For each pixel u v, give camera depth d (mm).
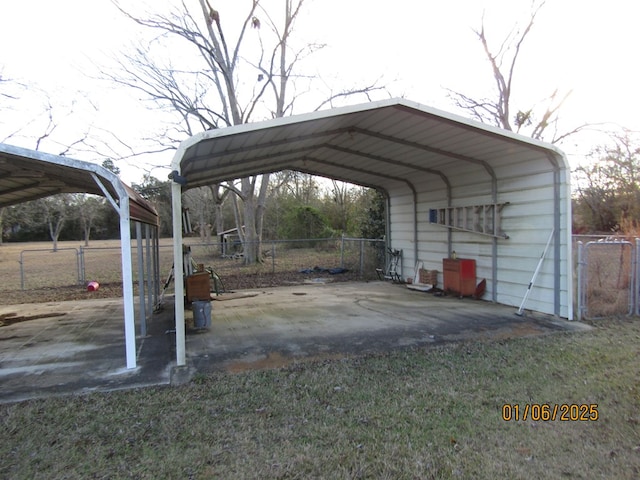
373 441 2473
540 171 5898
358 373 3631
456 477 2096
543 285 5922
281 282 10352
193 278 6668
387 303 7082
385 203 10781
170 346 4637
